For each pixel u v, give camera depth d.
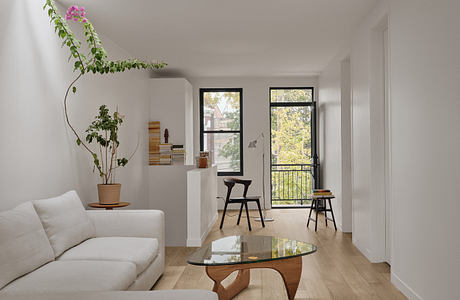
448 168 2.49
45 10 3.51
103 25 4.62
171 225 5.91
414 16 3.02
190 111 7.64
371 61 4.20
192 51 5.91
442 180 2.57
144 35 5.05
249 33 5.01
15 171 3.03
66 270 2.53
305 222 6.63
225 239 3.57
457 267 2.39
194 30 4.86
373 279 3.69
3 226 2.37
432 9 2.71
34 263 2.50
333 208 6.48
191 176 5.13
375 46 4.21
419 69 2.93
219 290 3.02
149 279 3.24
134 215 3.62
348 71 5.86
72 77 4.01
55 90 3.67
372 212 4.21
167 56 6.21
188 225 5.14
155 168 6.06
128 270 2.67
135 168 6.11
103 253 2.94
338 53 6.00
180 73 7.58
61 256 2.88
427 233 2.81
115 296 1.84
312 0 3.89
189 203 5.14
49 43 3.57
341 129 5.83
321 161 7.61
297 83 8.02
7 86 2.95
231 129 8.16
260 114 8.03
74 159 4.05
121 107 5.52
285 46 5.65
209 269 2.93
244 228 6.19
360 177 4.67
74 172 4.04
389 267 4.06
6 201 2.92
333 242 5.19
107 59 5.11
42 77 3.45
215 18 4.41
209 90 8.12
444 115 2.54
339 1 3.92
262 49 5.81
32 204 2.86
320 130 7.69
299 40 5.34
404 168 3.25
